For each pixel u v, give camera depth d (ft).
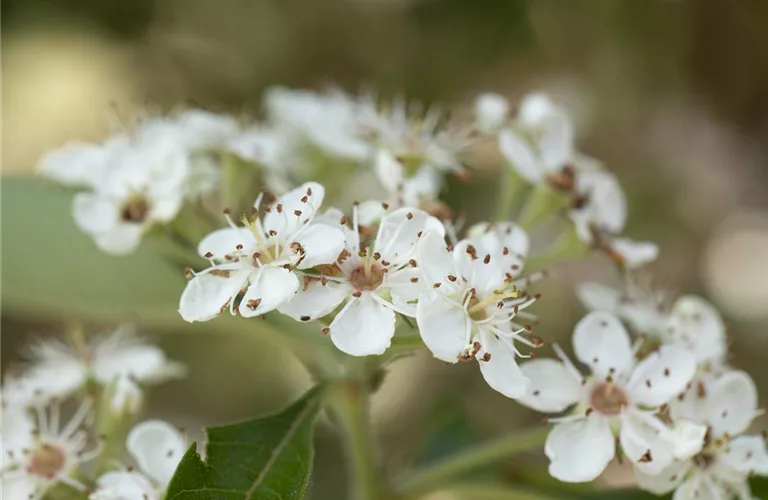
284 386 1.14
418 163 0.80
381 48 1.27
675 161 1.37
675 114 1.36
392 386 1.13
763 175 1.40
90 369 0.77
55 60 1.21
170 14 1.24
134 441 0.70
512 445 0.73
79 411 0.73
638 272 0.92
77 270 0.78
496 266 0.69
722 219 1.37
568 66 1.31
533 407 0.69
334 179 0.82
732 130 1.40
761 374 1.24
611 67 1.30
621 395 0.70
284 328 0.73
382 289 0.68
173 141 0.76
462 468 0.74
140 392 0.73
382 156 0.75
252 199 0.79
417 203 0.73
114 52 1.24
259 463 0.67
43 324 1.07
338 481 1.05
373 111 0.83
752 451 0.70
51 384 0.76
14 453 0.72
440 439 0.83
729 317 1.28
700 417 0.70
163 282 0.78
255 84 1.25
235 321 0.75
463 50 1.27
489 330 0.68
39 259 0.78
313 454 0.68
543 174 0.78
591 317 0.70
